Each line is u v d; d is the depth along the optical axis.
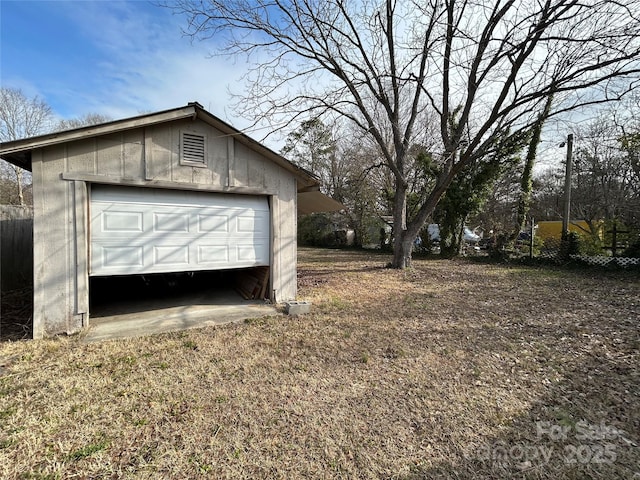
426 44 7.95
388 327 4.52
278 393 2.72
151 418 2.35
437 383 2.94
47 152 4.00
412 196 15.27
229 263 5.43
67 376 2.97
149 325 4.52
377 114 12.81
